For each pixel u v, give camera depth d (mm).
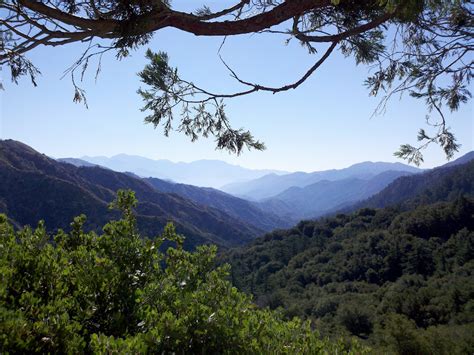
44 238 2670
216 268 2643
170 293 2203
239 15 2824
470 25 2688
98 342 1515
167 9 2234
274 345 1943
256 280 78375
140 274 2344
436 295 48312
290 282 72750
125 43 2346
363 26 2473
